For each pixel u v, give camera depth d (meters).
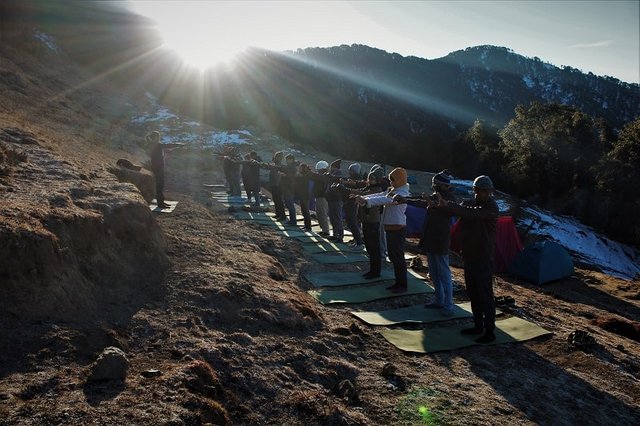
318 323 6.09
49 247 4.96
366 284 8.13
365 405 4.29
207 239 9.44
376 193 8.16
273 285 7.01
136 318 5.07
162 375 3.90
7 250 4.57
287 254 9.83
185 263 7.23
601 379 5.40
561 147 43.41
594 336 6.84
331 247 10.92
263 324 5.58
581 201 41.19
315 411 3.99
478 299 6.09
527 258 12.83
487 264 5.92
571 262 13.57
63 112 22.67
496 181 50.56
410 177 38.47
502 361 5.55
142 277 6.26
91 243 5.90
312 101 80.94
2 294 4.38
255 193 15.97
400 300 7.46
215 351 4.59
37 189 6.75
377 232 8.38
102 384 3.64
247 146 37.94
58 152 10.55
